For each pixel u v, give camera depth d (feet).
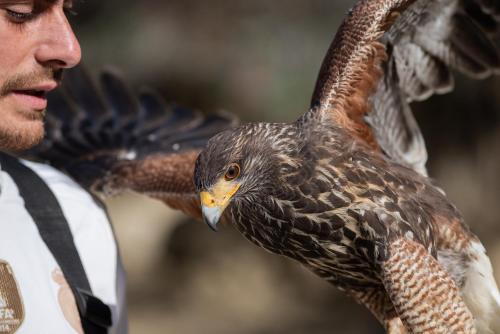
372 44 24.98
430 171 64.80
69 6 20.80
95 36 66.13
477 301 24.14
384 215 22.97
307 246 23.97
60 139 31.81
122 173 29.60
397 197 23.50
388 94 25.94
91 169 30.27
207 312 77.00
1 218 20.47
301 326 72.54
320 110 24.75
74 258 21.01
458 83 62.49
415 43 26.63
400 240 22.71
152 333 73.10
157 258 87.04
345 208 23.13
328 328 71.46
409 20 26.12
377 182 23.52
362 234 23.13
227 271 80.33
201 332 72.74
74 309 20.57
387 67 25.75
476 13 26.89
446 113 64.18
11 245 20.20
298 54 64.13
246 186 23.35
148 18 67.21
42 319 19.81
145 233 92.53
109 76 33.53
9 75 19.13
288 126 24.25
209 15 67.05
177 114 32.96
